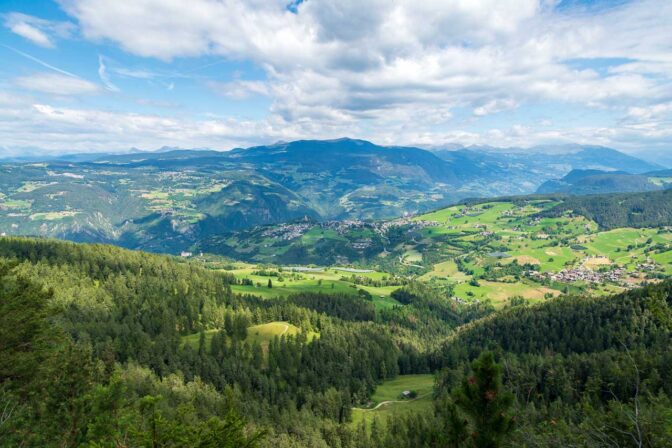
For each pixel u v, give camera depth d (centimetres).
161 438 2020
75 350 3822
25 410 3152
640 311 18388
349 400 14725
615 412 2778
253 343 18650
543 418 8500
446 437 2281
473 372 2228
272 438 10881
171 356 15988
